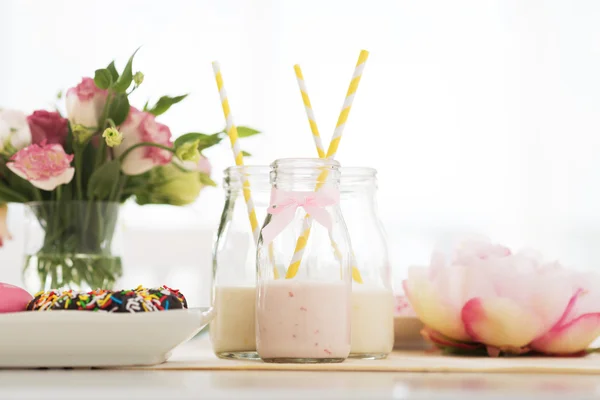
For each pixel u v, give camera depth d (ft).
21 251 9.91
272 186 3.37
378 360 3.45
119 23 10.66
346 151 10.93
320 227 3.31
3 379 2.60
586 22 11.23
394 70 11.01
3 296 3.04
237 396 2.11
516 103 11.19
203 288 9.27
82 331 2.93
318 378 2.65
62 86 10.66
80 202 4.55
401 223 10.97
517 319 3.59
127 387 2.32
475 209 11.05
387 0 11.02
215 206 10.53
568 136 11.19
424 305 3.82
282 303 3.20
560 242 11.18
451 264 3.89
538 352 3.76
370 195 3.83
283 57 10.94
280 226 3.25
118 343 2.97
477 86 11.10
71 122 4.50
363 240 3.74
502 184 11.14
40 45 10.65
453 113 11.05
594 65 11.20
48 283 4.51
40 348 2.94
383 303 3.67
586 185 11.19
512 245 11.14
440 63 11.05
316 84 10.93
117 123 4.56
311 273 3.27
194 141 4.71
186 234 9.31
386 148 10.97
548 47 11.23
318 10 10.98
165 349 3.04
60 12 10.66
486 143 11.13
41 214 4.55
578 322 3.59
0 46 10.61
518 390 2.27
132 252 9.23
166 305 3.07
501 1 11.20
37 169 4.33
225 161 10.69
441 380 2.59
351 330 3.52
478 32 11.15
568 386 2.40
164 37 10.68
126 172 4.58
